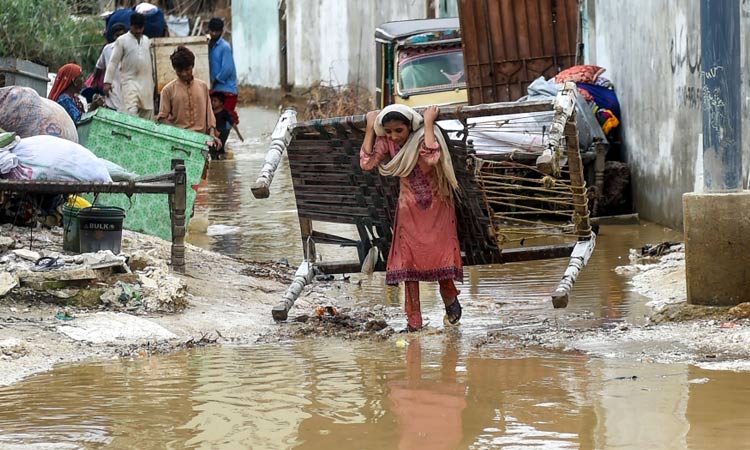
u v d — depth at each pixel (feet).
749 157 66.18
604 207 90.22
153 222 68.95
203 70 131.75
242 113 202.28
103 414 35.06
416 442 31.55
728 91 47.67
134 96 101.71
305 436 32.45
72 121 66.28
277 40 208.44
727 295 47.88
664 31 81.61
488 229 51.42
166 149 70.44
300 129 51.96
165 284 52.24
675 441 30.78
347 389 38.01
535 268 66.64
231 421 34.19
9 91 63.87
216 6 251.80
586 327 48.37
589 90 94.73
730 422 32.45
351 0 175.94
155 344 45.73
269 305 54.90
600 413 33.88
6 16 140.87
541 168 44.83
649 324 48.11
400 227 49.08
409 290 49.16
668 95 81.10
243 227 85.46
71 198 60.29
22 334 45.16
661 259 66.23
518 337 46.65
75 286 50.52
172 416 34.78
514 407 34.99
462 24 100.32
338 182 52.75
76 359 42.96
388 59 107.55
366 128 49.29
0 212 62.34
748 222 47.26
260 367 41.70
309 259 54.70
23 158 56.49
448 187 48.96
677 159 79.25
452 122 78.64
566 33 101.09
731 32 47.39
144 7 143.43
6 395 37.52
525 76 101.35
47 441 32.24
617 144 95.30
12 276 49.44
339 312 54.29
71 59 148.56
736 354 41.27
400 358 43.01
